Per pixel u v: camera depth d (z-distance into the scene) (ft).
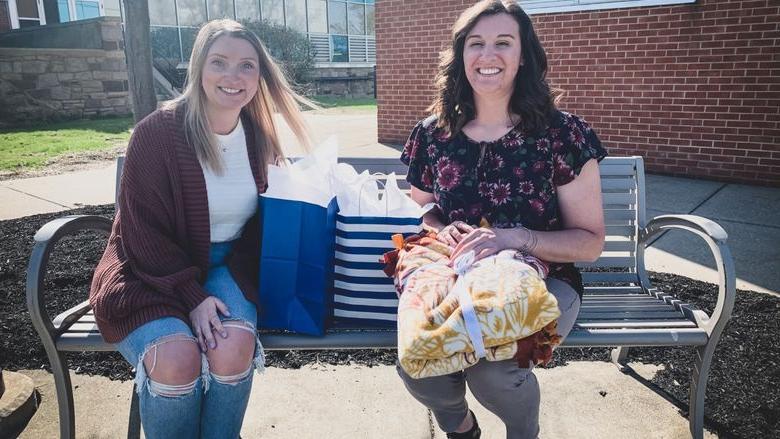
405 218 6.81
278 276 6.64
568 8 22.38
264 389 8.57
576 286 6.79
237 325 5.98
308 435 7.55
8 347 9.53
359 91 73.92
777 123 19.20
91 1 78.28
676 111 21.01
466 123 7.09
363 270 6.91
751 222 15.84
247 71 6.57
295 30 68.80
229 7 65.21
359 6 79.30
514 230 6.40
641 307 7.67
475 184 6.91
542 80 6.89
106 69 45.50
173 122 6.40
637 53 21.29
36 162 25.52
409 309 5.53
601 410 8.02
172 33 61.36
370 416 7.94
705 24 19.79
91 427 7.72
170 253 6.24
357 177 7.10
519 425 5.95
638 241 8.79
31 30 51.03
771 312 10.64
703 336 6.77
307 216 6.63
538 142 6.72
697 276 12.44
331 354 9.55
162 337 5.63
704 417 7.73
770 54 18.85
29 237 15.01
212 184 6.68
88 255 13.74
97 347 6.52
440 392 6.18
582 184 6.73
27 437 7.50
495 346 5.25
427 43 26.61
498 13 6.64
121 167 8.38
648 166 22.03
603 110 22.52
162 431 5.66
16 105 41.06
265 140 7.22
